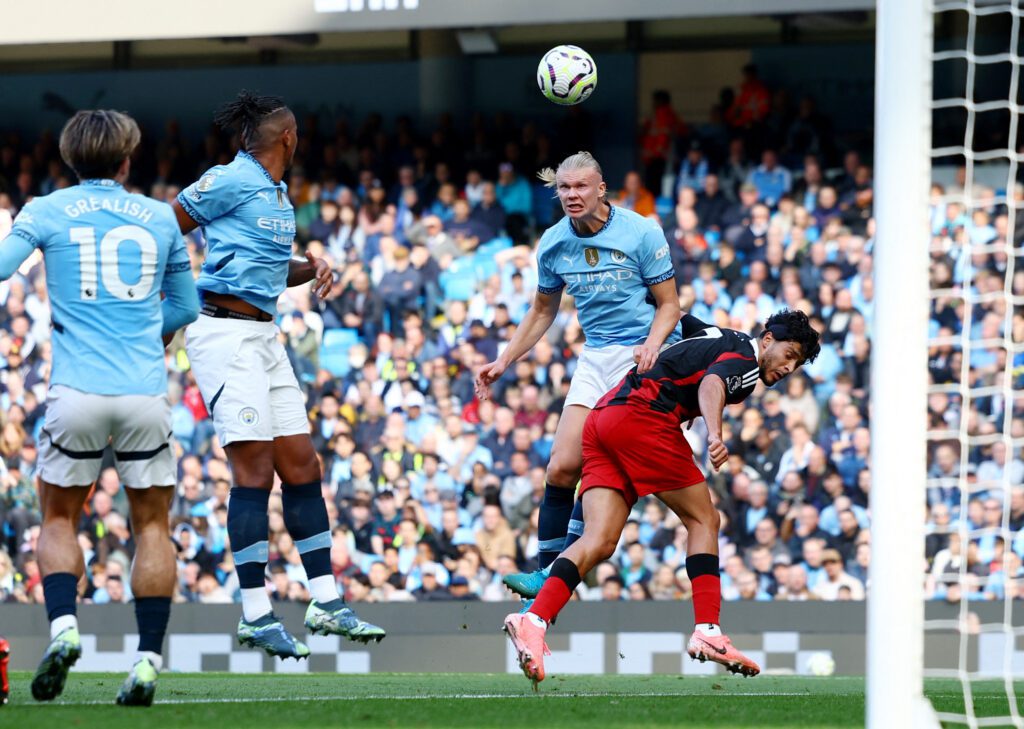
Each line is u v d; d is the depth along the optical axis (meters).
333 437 36.31
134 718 12.14
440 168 40.28
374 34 42.88
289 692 16.64
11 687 16.14
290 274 18.89
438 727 12.08
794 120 40.38
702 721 12.91
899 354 11.12
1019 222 38.12
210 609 33.03
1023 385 35.53
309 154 40.97
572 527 18.73
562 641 32.25
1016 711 15.03
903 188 11.28
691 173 40.38
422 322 38.06
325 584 18.14
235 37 38.78
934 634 32.25
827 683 20.23
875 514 11.06
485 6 34.72
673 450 15.25
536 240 39.97
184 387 36.59
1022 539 33.44
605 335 18.39
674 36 41.81
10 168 42.91
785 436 34.59
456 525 34.94
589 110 42.06
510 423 35.97
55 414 12.84
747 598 33.25
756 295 37.59
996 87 40.88
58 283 12.98
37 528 35.75
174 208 17.31
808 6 33.72
